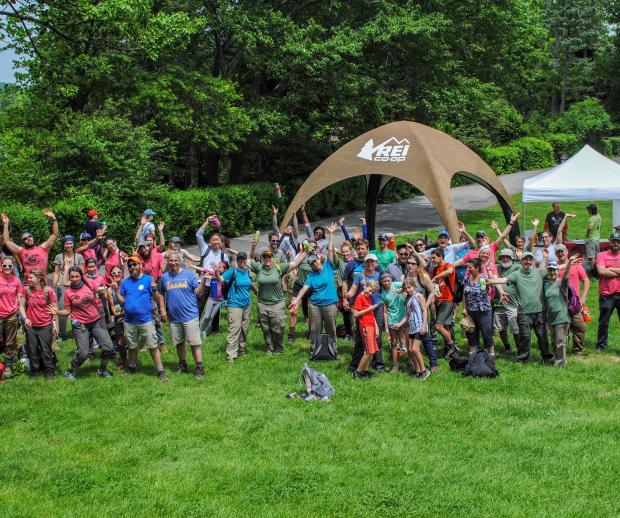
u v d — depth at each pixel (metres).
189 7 25.25
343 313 13.60
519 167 48.94
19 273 14.16
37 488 7.84
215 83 24.23
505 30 30.02
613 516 7.18
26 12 20.83
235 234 25.75
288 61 25.31
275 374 11.72
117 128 21.80
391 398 10.46
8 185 19.84
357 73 27.92
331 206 31.28
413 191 38.47
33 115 22.20
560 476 8.03
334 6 26.53
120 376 11.62
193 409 10.09
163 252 14.84
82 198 19.92
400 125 18.39
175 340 11.59
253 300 17.14
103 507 7.40
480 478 7.96
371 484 7.84
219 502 7.50
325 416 9.80
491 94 35.84
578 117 57.97
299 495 7.66
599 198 19.33
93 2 21.62
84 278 11.46
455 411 9.90
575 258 11.66
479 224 28.88
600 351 12.74
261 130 27.45
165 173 27.23
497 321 12.33
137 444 8.95
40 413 9.97
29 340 11.42
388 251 13.62
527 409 9.95
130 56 23.44
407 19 25.66
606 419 9.57
